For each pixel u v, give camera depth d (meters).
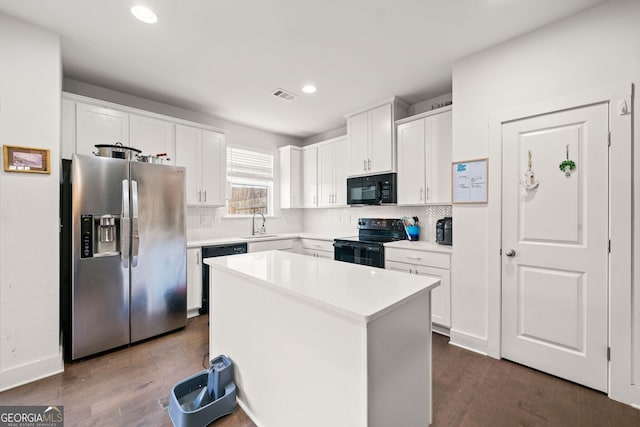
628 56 1.66
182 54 2.32
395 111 3.24
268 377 1.47
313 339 1.22
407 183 3.16
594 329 1.79
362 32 2.04
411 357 1.29
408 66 2.52
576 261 1.85
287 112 3.67
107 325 2.27
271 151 4.56
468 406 1.66
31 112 1.90
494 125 2.19
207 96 3.15
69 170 2.46
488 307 2.24
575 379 1.86
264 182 4.56
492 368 2.06
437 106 3.17
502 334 2.18
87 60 2.39
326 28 2.00
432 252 2.63
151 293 2.51
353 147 3.64
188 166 3.29
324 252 3.81
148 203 2.50
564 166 1.88
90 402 1.69
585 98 1.78
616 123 1.69
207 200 3.45
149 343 2.47
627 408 1.63
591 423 1.52
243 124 4.16
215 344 1.93
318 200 4.36
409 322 1.27
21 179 1.87
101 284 2.24
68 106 2.48
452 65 2.46
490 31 2.02
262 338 1.51
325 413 1.17
